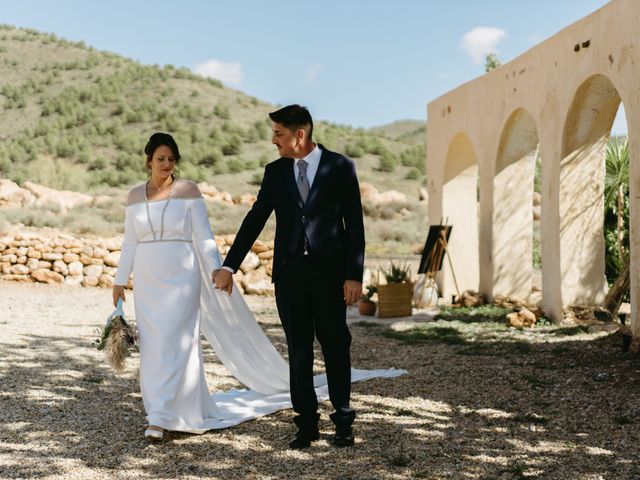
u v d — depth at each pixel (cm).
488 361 693
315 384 589
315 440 435
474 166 1367
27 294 1257
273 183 428
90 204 2653
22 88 6288
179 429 436
